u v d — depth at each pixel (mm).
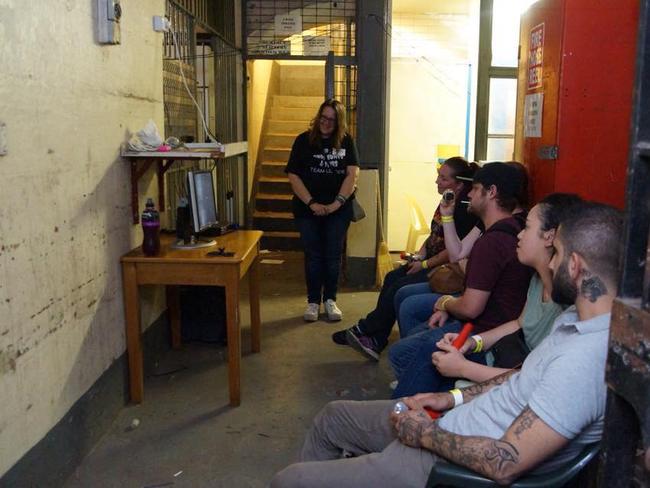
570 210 1556
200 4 5012
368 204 5562
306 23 5938
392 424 1800
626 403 1097
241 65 6188
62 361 2479
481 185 2604
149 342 3654
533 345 2146
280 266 6426
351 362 3867
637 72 1042
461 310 2543
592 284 1479
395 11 6855
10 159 2057
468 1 6770
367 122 5680
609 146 2590
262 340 4250
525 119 3000
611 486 1118
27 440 2188
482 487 1541
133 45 3359
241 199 6617
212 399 3330
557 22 2582
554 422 1431
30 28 2195
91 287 2785
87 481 2551
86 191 2730
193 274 3121
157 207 3865
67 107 2520
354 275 5637
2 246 2006
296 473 1774
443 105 6949
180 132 4383
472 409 1719
